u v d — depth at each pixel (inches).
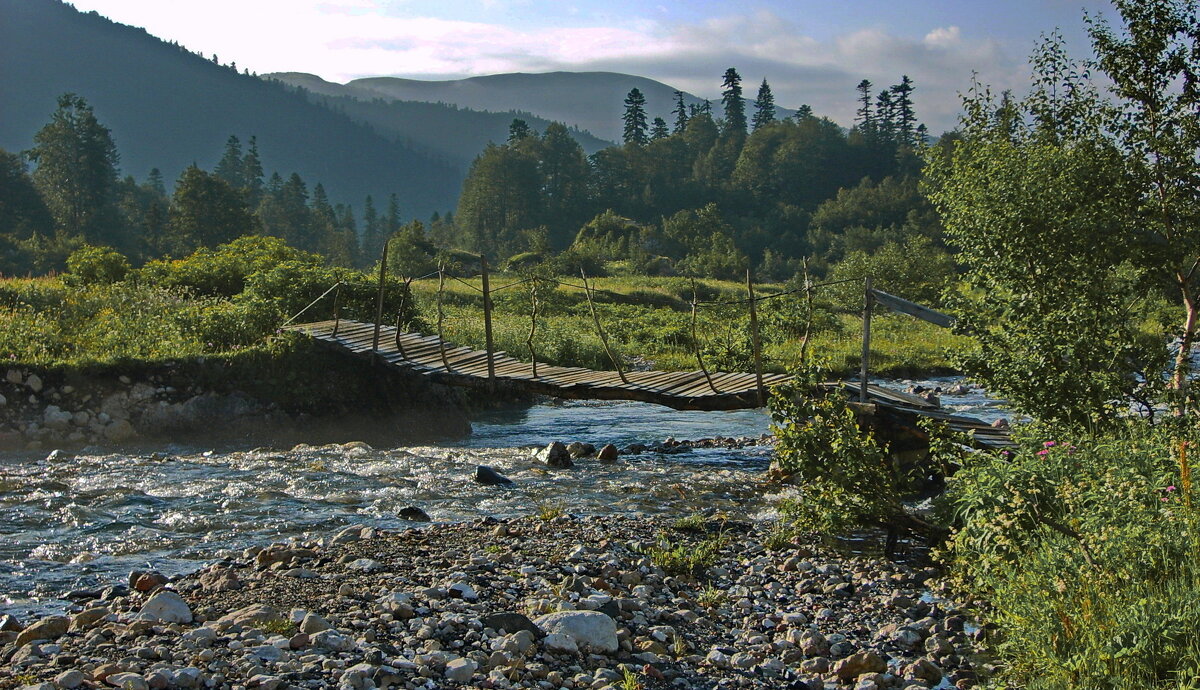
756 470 625.6
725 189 7691.9
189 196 4699.8
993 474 331.0
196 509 451.2
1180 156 531.2
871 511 391.2
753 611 319.9
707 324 1614.2
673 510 491.5
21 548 373.7
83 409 692.1
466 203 7475.4
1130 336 466.3
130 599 294.8
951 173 574.2
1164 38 542.9
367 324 981.2
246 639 244.8
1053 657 229.9
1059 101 573.9
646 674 248.8
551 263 3024.1
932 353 1462.8
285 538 406.9
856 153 7869.1
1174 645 215.5
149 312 961.5
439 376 714.2
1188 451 314.2
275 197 7406.5
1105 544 247.6
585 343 1284.4
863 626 304.2
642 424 902.4
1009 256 507.2
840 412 412.5
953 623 297.6
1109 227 516.7
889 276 2362.2
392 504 483.8
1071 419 423.2
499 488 534.0
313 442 753.0
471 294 2075.5
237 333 843.4
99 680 211.5
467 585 307.1
